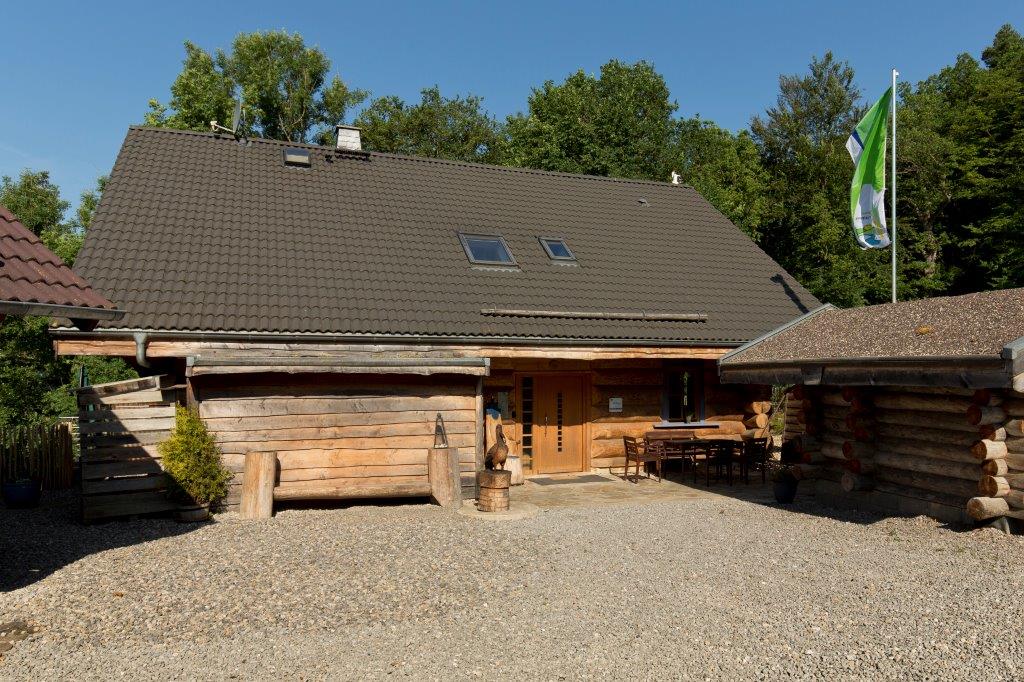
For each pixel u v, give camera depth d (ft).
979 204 107.55
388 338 39.70
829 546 28.12
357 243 47.42
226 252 43.47
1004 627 19.20
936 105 132.77
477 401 39.22
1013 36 146.82
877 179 48.32
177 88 104.27
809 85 137.69
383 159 59.06
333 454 36.81
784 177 127.44
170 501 33.65
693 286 52.42
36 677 16.92
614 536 30.30
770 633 19.20
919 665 17.06
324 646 18.61
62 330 35.29
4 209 24.89
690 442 45.16
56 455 44.14
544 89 128.06
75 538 29.86
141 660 17.81
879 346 32.60
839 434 37.22
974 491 29.76
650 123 119.24
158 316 37.14
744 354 41.06
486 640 18.94
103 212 44.16
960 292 108.78
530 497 40.93
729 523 32.96
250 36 127.34
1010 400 28.22
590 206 60.23
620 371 51.16
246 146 55.52
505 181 60.70
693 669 17.06
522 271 49.03
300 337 38.27
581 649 18.29
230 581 23.59
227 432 35.50
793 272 116.16
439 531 30.58
